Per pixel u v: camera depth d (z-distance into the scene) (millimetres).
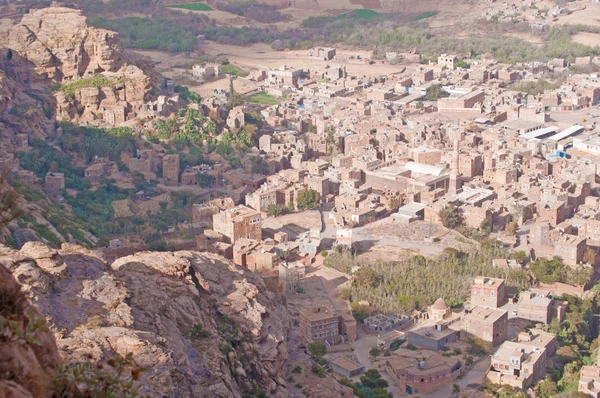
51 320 179500
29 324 89312
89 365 98125
